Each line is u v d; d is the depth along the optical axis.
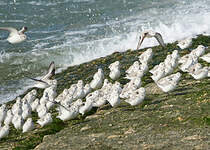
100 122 25.97
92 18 55.03
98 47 45.88
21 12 58.47
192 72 30.00
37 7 60.00
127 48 44.72
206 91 27.48
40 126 27.92
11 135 27.34
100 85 32.72
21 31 23.42
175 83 27.92
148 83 32.59
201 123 22.72
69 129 25.94
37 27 53.72
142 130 23.22
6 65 44.12
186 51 39.06
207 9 52.09
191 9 52.66
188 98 26.97
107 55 43.41
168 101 27.20
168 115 24.73
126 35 47.81
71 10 58.53
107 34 48.94
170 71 31.20
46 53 45.91
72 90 32.50
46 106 29.94
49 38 50.00
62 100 30.77
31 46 48.03
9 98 36.88
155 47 42.06
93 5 59.69
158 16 51.94
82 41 47.88
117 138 22.67
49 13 57.94
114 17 54.31
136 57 40.44
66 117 27.38
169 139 21.45
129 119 25.44
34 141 25.39
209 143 20.38
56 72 41.50
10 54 46.25
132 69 33.47
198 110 24.52
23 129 27.16
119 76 33.56
